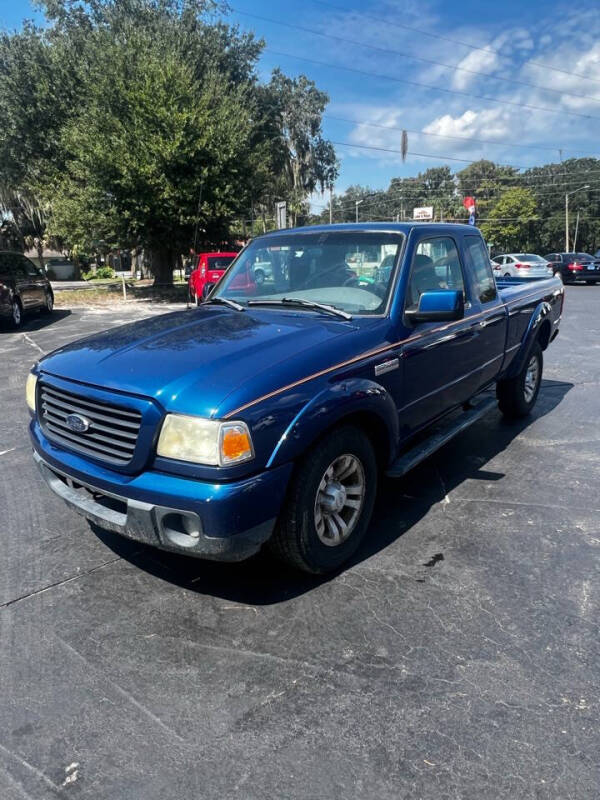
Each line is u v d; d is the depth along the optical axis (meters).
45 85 21.39
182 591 3.03
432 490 4.26
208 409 2.48
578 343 10.33
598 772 1.94
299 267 3.93
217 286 4.31
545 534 3.58
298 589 3.03
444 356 3.95
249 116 22.44
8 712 2.24
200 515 2.48
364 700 2.28
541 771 1.95
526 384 5.84
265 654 2.55
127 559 3.35
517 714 2.20
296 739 2.10
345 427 2.99
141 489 2.57
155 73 18.91
